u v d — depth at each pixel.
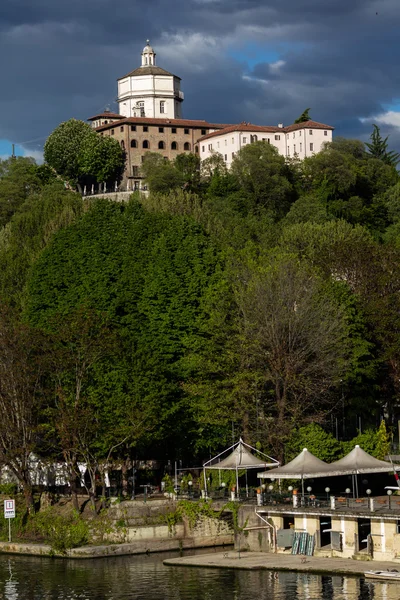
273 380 126.69
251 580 92.50
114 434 116.06
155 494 124.12
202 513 114.81
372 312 148.38
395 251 165.12
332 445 125.44
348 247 162.75
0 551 114.81
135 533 113.06
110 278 146.62
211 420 124.75
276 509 105.94
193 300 140.62
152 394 118.94
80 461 123.75
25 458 120.94
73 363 120.69
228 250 152.88
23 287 167.12
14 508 117.25
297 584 89.81
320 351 128.50
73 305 144.00
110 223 154.75
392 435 143.25
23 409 119.81
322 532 105.00
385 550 97.31
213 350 132.12
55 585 94.50
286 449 126.00
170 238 147.25
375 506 102.44
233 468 113.94
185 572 98.25
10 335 121.19
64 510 118.75
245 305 132.50
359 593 85.00
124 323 139.62
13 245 189.12
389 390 150.25
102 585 93.75
